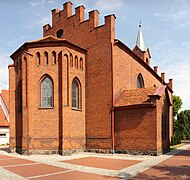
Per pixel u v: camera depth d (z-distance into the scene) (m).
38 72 24.31
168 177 12.46
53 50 24.23
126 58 28.34
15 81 27.05
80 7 28.12
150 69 37.22
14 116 26.50
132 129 23.22
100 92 25.38
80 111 25.53
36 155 22.58
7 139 43.28
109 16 25.52
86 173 13.48
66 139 22.77
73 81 25.41
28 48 24.66
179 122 72.62
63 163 17.30
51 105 24.02
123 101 24.72
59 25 30.45
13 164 16.89
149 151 22.17
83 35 27.45
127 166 15.92
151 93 24.03
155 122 22.17
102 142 24.55
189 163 17.27
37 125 23.56
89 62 26.55
